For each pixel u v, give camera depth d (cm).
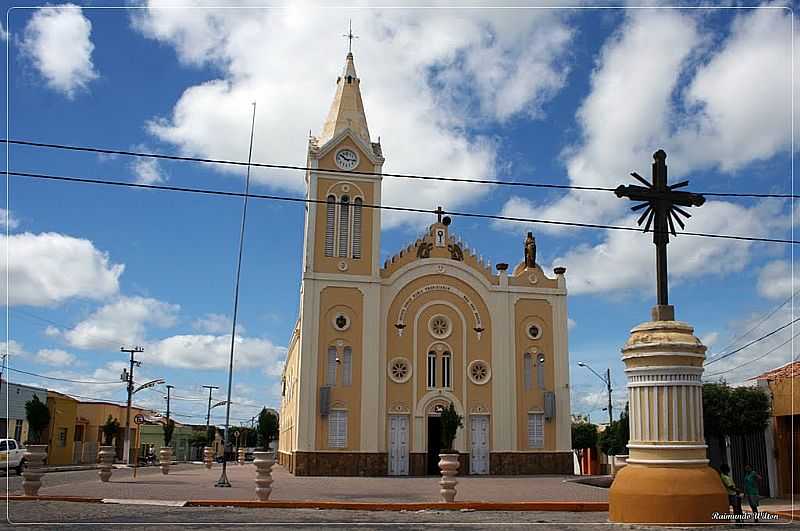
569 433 4738
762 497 3225
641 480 1853
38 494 2609
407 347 4666
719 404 3262
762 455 3319
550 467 4669
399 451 4525
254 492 2858
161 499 2503
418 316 4728
